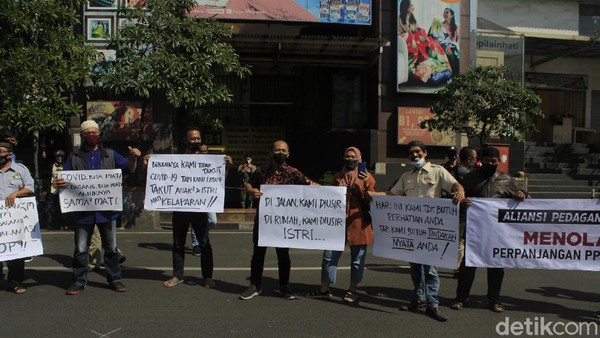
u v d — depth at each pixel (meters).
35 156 12.69
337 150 15.81
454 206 5.51
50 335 4.88
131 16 10.91
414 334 5.09
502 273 5.95
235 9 13.87
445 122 12.72
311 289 6.76
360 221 6.13
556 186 16.84
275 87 17.30
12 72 9.54
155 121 12.47
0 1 9.35
